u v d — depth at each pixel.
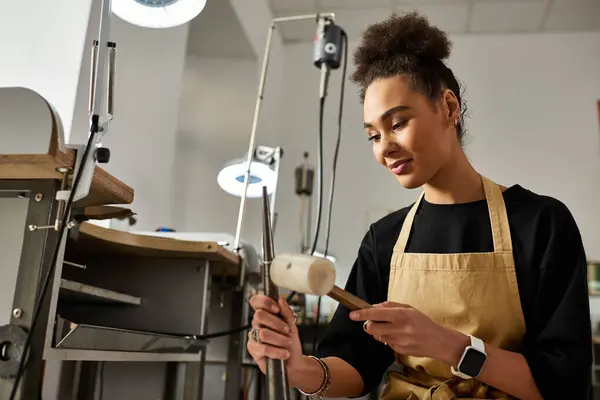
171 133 2.77
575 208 3.96
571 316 0.88
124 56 2.37
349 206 4.14
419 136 0.94
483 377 0.86
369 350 1.09
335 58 1.92
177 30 2.88
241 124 3.89
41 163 0.80
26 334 0.80
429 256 1.02
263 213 0.69
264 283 0.70
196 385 1.39
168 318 1.38
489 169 4.09
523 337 0.95
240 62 3.99
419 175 0.96
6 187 0.88
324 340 1.11
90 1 1.83
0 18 1.84
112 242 1.22
